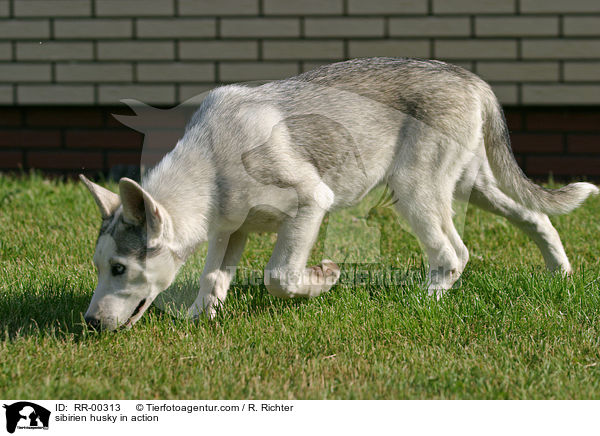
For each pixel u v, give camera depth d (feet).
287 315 13.33
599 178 25.11
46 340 12.06
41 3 25.54
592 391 10.41
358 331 12.62
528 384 10.68
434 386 10.66
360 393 10.50
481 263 16.37
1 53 25.84
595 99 24.40
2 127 26.48
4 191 22.02
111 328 11.46
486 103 14.28
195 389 10.58
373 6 24.73
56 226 18.80
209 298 13.50
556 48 24.40
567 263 15.20
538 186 14.99
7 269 15.58
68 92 25.77
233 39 25.17
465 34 24.62
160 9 25.26
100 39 25.53
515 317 12.85
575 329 12.47
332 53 24.98
